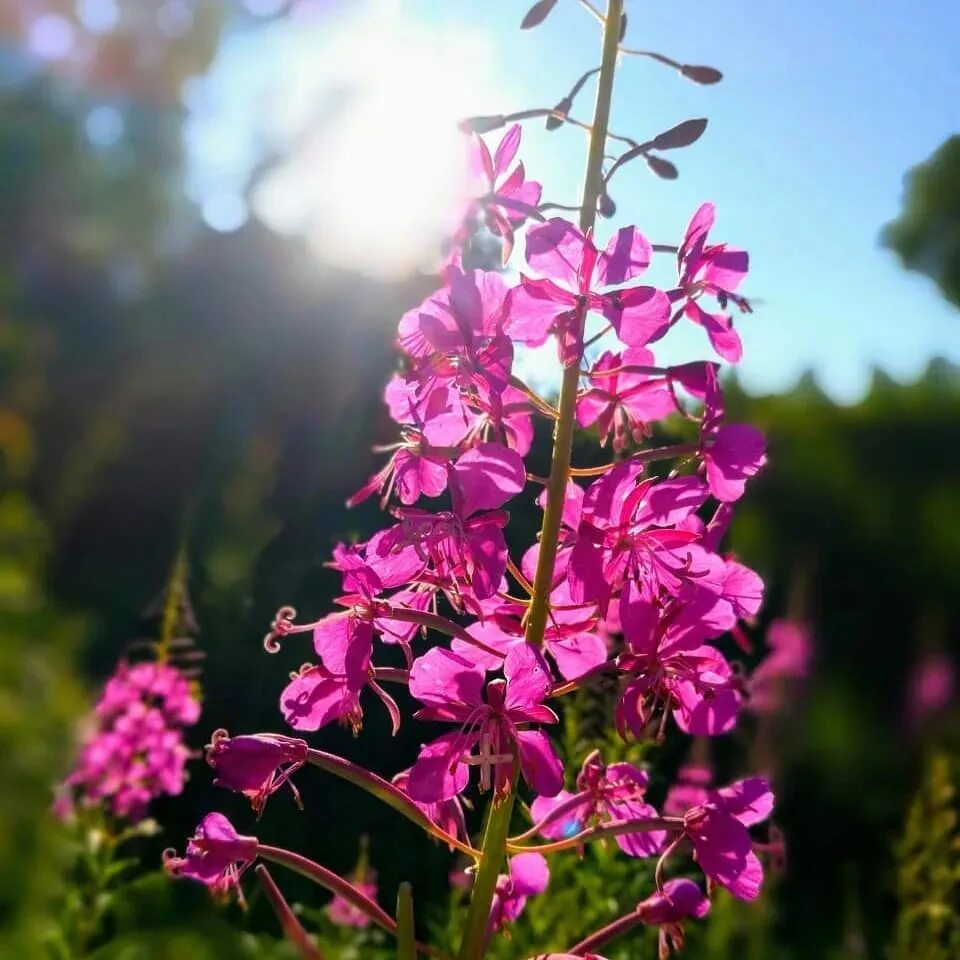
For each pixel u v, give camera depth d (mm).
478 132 223
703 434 215
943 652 662
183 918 448
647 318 205
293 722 218
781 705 476
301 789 532
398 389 228
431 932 469
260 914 471
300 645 555
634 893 379
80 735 352
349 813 523
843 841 615
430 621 213
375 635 241
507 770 199
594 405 239
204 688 542
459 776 200
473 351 208
